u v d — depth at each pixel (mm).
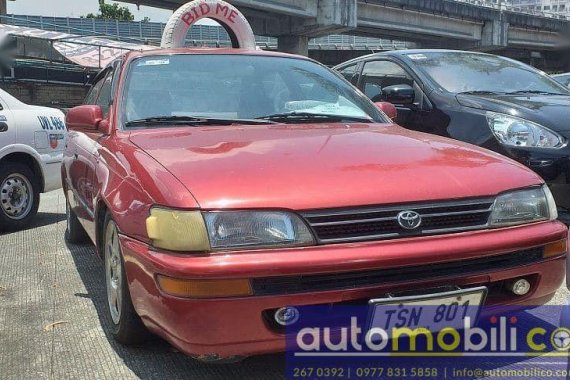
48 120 6707
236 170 2631
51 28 39406
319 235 2436
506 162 3037
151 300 2529
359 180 2598
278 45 40000
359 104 4082
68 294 4137
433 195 2590
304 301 2367
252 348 2400
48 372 2965
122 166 3035
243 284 2326
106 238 3307
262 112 3758
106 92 4395
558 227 2838
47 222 6801
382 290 2441
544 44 52250
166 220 2471
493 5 47844
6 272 4707
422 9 42156
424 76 5660
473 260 2592
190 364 3004
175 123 3539
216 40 38594
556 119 4590
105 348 3213
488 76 5797
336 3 36156
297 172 2629
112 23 44469
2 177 6203
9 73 25625
